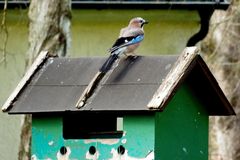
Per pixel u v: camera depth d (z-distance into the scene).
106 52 26.33
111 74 14.14
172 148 13.95
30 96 14.41
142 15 26.34
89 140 14.01
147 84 13.67
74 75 14.47
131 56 14.34
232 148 25.14
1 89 25.98
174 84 13.41
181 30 26.52
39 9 19.78
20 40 26.03
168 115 13.85
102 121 15.12
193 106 14.44
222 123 25.14
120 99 13.62
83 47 26.34
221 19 25.73
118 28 26.33
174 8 26.09
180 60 13.74
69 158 14.14
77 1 25.73
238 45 25.33
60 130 14.22
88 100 13.86
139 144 13.62
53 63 14.86
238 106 25.14
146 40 26.56
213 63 25.52
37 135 14.38
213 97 14.59
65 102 14.05
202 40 26.05
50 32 19.72
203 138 14.66
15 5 25.69
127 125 13.72
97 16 26.20
